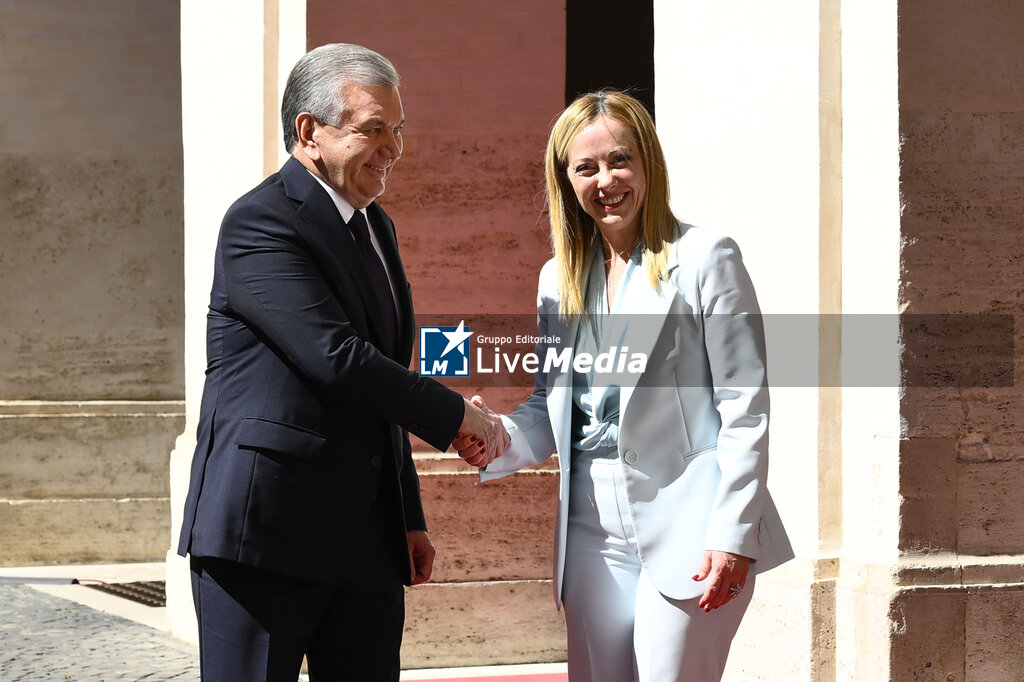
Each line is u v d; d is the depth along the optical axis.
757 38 16.22
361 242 10.09
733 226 16.64
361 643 10.00
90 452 28.91
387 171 10.01
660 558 9.85
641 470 9.95
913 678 14.26
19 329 29.09
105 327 29.34
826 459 15.27
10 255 29.09
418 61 19.45
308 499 9.43
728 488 9.61
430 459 19.50
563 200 10.68
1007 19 14.79
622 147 10.09
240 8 20.22
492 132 19.69
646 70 23.06
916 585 14.31
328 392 9.36
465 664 19.22
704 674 9.86
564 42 19.86
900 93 14.45
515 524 19.47
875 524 14.80
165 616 23.12
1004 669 14.51
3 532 28.44
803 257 15.50
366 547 10.01
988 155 14.74
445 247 19.59
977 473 14.73
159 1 29.44
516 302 19.75
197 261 21.83
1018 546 14.83
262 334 9.52
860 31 14.98
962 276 14.65
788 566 15.46
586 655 10.45
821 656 15.01
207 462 9.55
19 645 20.48
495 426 10.38
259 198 9.62
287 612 9.46
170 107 29.53
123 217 29.38
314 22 19.05
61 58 29.19
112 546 28.83
